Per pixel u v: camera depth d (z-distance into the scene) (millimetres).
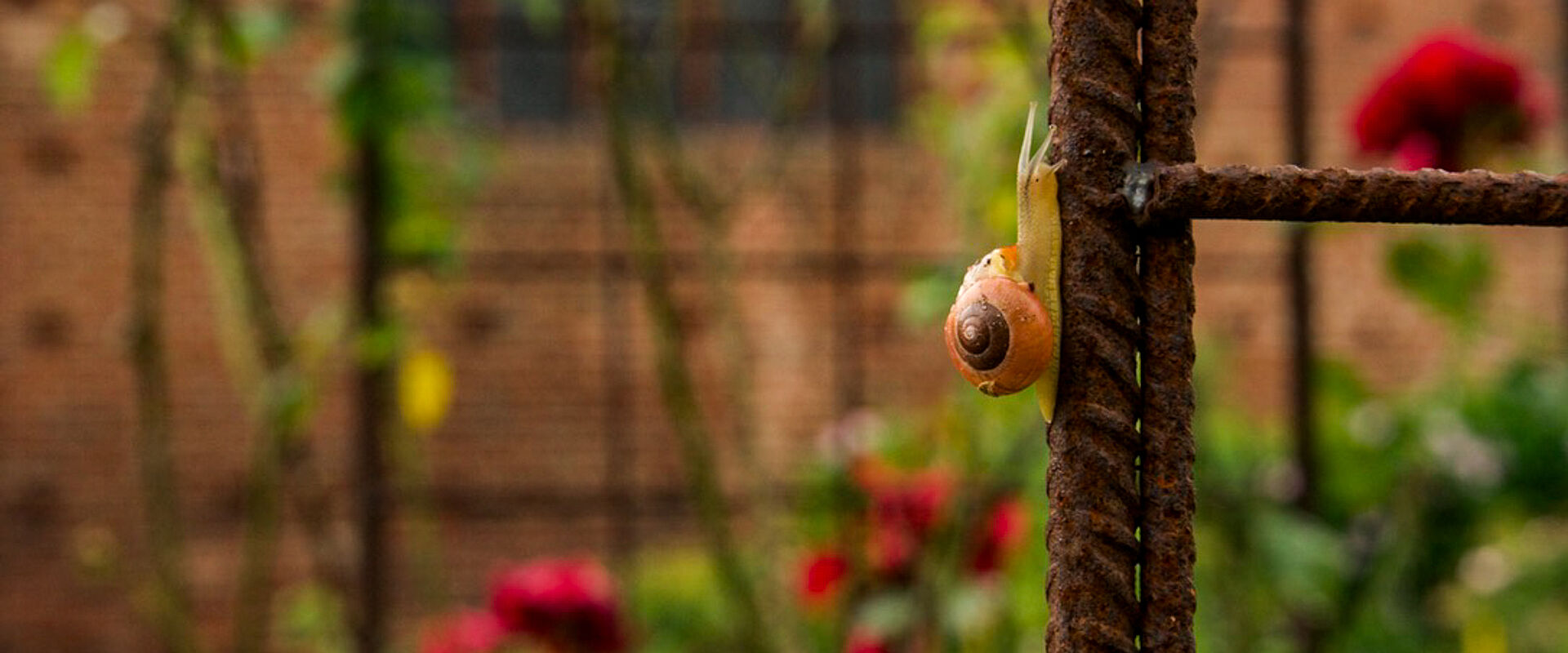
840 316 4922
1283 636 2510
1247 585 2381
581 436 5289
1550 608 3318
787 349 5176
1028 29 2260
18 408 5152
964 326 615
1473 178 573
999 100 2287
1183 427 594
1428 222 578
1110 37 601
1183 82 603
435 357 2531
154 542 2523
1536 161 1963
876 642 2285
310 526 2676
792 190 5133
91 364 5168
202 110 2467
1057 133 611
